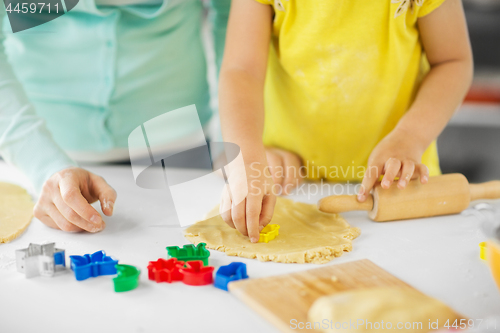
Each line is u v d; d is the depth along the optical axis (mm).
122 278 536
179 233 727
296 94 979
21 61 1008
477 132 1821
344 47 889
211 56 1295
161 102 1071
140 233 728
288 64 935
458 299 522
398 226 752
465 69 907
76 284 557
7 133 837
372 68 910
